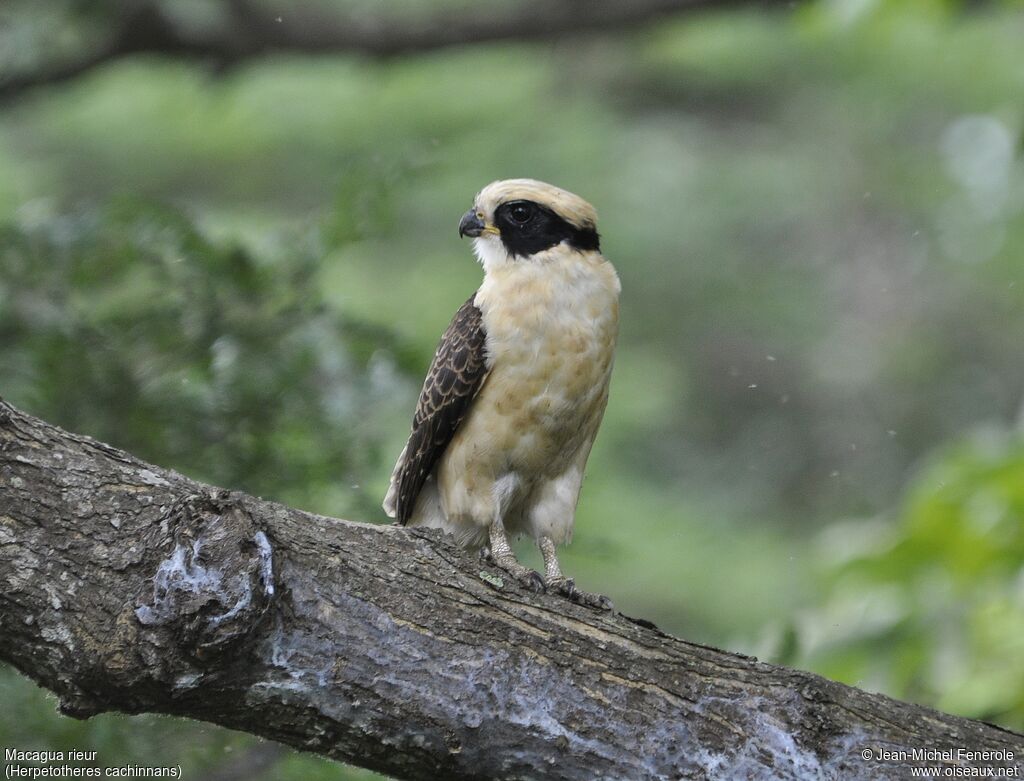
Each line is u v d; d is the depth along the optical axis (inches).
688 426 1069.1
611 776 272.7
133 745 399.9
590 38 735.1
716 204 1093.8
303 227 467.5
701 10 705.6
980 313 1130.0
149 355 448.5
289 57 726.5
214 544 253.3
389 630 269.4
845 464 1071.6
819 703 282.0
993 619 433.1
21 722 392.8
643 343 1089.4
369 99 984.9
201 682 255.6
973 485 444.8
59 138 992.9
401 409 470.6
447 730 269.3
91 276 446.3
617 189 1062.4
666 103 1139.9
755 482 1043.3
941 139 1128.8
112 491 261.4
